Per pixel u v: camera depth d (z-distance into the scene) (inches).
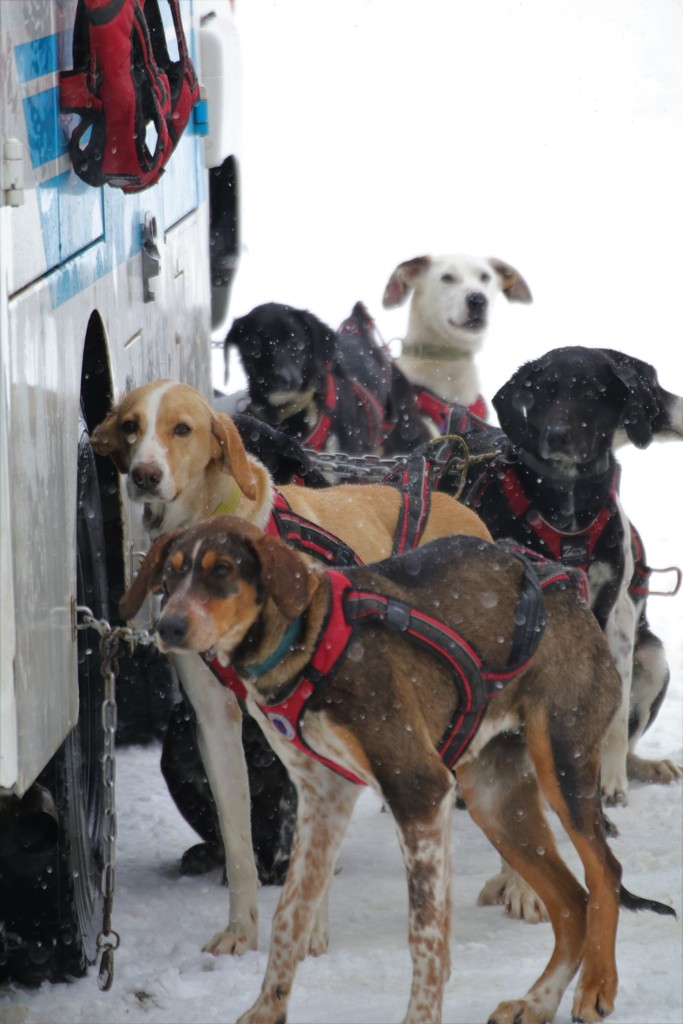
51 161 272.5
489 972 300.2
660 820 418.0
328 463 443.5
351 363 629.0
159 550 259.8
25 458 241.3
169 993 288.4
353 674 254.2
